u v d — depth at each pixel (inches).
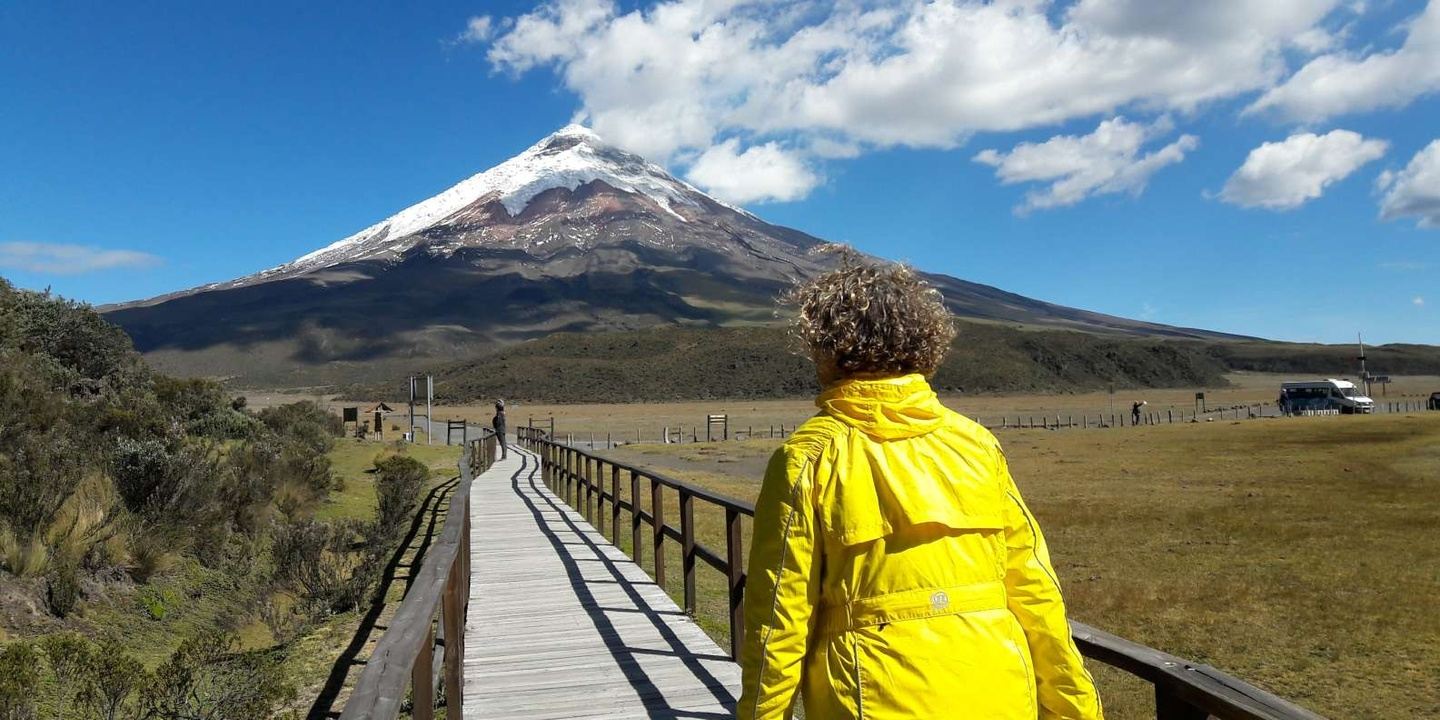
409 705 250.1
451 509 267.7
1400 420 2226.9
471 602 335.6
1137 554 585.0
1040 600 80.4
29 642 317.1
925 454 77.8
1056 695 80.9
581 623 301.0
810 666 80.2
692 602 308.7
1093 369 6048.2
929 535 76.2
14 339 732.0
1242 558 564.1
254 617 425.4
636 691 227.8
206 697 251.8
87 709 242.2
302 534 454.3
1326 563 542.6
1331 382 2915.8
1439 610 427.5
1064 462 1374.3
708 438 2118.6
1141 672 90.7
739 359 5575.8
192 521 454.6
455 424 2600.9
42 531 376.8
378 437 1702.8
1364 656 363.3
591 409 4308.6
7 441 438.0
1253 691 77.9
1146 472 1181.7
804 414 3516.2
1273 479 1054.4
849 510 76.2
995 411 3617.1
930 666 73.1
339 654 330.0
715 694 224.7
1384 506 784.3
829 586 79.0
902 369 84.4
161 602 398.0
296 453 697.6
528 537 500.7
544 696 225.0
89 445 489.4
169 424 643.5
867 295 84.1
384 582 455.8
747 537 613.6
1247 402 4207.7
